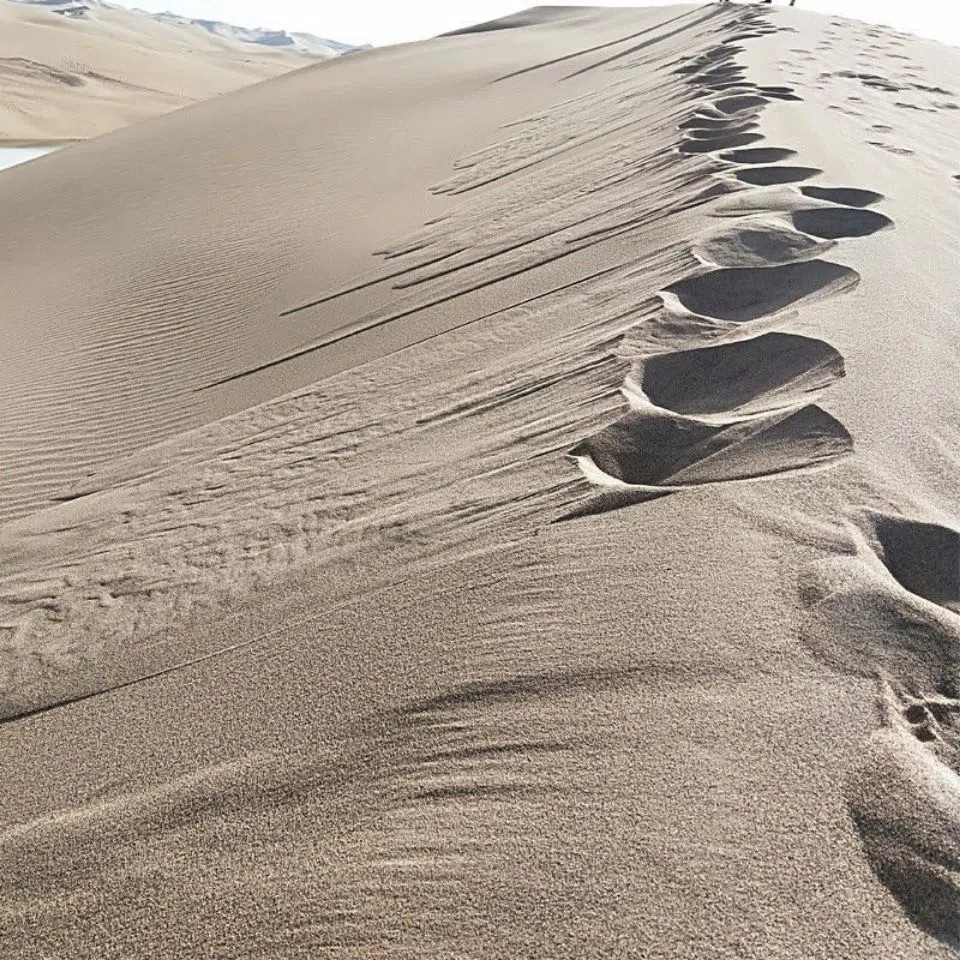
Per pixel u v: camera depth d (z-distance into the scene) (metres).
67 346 7.06
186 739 2.03
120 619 2.95
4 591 3.46
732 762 1.49
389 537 2.80
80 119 32.00
